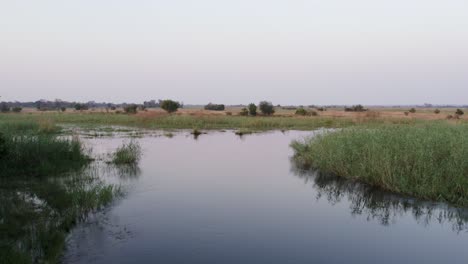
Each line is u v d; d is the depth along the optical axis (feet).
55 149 44.80
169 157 54.49
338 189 35.42
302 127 115.44
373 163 35.55
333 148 44.34
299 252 20.53
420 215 27.32
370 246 21.47
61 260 19.08
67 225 23.70
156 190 34.09
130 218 25.90
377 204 30.30
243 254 20.20
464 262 19.25
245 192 33.91
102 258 19.43
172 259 19.45
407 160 34.60
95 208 27.84
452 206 28.48
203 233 23.27
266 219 26.18
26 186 32.99
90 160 48.75
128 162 48.39
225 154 58.29
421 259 19.66
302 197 32.42
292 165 48.60
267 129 110.42
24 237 21.18
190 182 37.70
